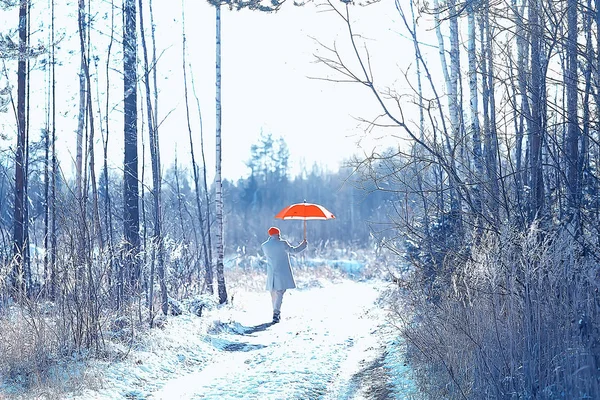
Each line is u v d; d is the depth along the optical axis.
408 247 11.76
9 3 14.90
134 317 11.57
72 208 10.28
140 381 9.05
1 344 9.25
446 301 8.95
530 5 8.30
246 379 8.95
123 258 11.56
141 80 14.48
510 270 7.36
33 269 14.56
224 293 16.83
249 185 91.19
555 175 8.91
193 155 17.83
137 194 13.98
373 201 64.00
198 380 9.26
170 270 15.28
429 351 8.52
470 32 10.77
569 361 6.27
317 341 12.08
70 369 8.92
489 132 9.33
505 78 8.73
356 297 20.34
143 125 15.28
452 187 8.89
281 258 15.28
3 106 15.80
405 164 9.02
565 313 6.75
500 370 6.75
